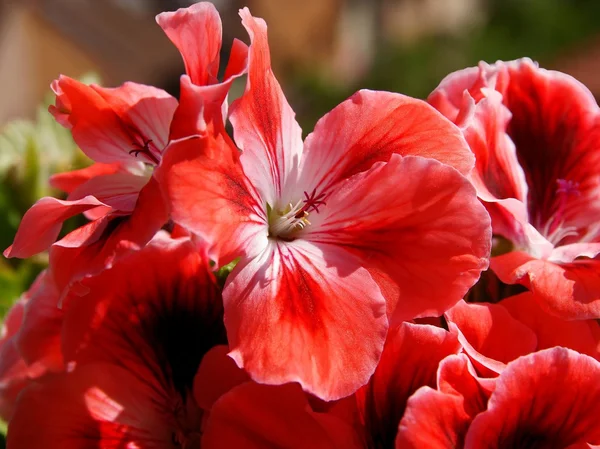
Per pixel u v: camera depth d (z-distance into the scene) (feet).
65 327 0.59
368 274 0.57
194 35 0.57
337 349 0.55
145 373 0.61
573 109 0.68
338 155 0.61
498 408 0.53
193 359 0.62
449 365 0.54
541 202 0.69
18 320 0.69
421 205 0.57
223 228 0.55
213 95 0.55
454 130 0.59
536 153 0.69
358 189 0.59
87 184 0.63
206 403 0.58
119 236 0.54
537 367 0.54
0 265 0.86
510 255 0.62
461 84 0.67
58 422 0.58
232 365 0.58
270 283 0.57
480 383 0.54
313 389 0.53
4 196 0.88
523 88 0.68
